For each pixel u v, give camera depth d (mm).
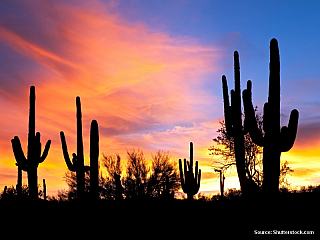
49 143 16203
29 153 15859
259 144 11750
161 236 13641
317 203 13844
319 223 11609
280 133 11383
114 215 16609
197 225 14156
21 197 20266
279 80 11594
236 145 13891
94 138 15680
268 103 11586
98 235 14289
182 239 12727
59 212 17016
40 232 14539
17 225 15344
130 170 26641
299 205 13711
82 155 16219
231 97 14078
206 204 20578
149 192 23141
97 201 15570
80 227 15109
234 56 14477
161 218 16422
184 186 21719
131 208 18203
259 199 11680
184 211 17938
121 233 14180
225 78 14641
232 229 12211
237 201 16344
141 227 15102
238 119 13938
